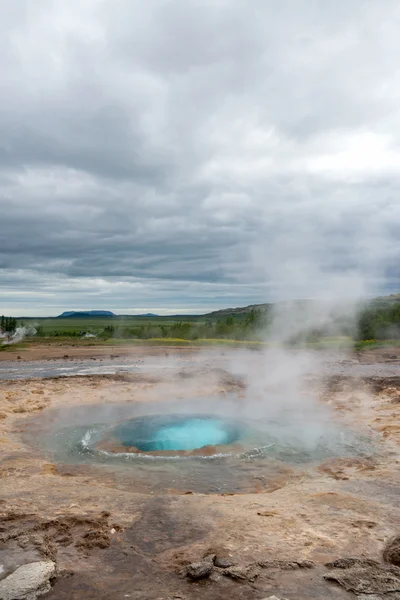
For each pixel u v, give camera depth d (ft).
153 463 30.63
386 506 21.42
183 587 14.37
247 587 14.33
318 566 15.56
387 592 13.91
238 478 27.73
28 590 13.93
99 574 15.19
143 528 18.88
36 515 19.98
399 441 34.94
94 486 25.23
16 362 93.25
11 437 37.14
